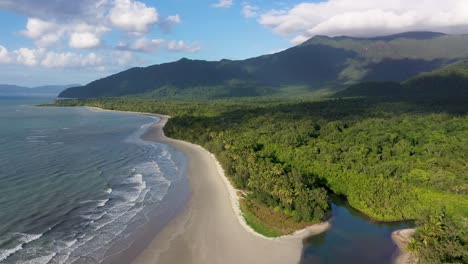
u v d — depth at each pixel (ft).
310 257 180.14
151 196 260.01
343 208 245.45
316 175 292.20
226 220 218.59
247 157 317.01
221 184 289.12
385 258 182.09
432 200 235.61
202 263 170.71
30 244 181.27
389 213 228.43
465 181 252.21
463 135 382.42
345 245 193.67
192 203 247.70
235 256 177.58
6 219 208.64
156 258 173.99
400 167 290.76
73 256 172.35
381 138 375.04
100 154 392.47
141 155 396.37
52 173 306.35
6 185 269.23
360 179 271.08
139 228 206.28
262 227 209.46
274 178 244.63
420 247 165.07
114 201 246.47
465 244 163.53
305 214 215.51
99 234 196.44
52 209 226.79
